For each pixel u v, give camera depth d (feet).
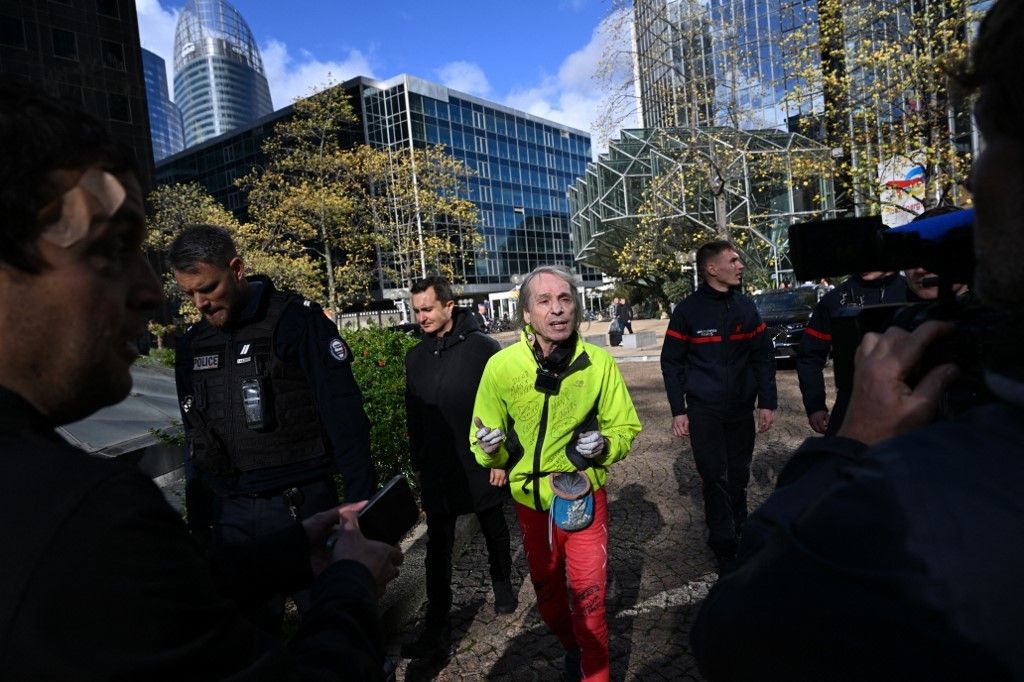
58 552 1.80
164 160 216.33
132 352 2.37
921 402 2.15
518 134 231.50
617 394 8.02
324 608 2.92
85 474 1.98
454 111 204.74
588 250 115.85
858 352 2.49
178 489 15.43
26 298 2.04
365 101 187.83
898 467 1.70
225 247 7.20
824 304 11.24
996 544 1.47
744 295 11.90
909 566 1.55
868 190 48.88
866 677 1.57
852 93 47.50
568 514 7.37
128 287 2.30
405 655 9.39
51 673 1.73
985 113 1.70
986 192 1.69
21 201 1.95
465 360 9.68
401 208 98.27
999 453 1.59
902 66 42.75
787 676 1.75
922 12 41.88
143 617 1.88
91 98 117.80
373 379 15.98
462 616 10.73
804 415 23.67
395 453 15.28
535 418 7.93
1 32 107.76
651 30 49.14
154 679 1.88
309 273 88.94
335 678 2.50
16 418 2.03
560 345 7.92
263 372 7.21
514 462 8.27
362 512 3.69
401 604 10.43
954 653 1.44
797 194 75.77
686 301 11.99
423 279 9.87
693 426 11.74
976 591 1.45
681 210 62.08
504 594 10.60
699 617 2.21
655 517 14.56
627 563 12.14
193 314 81.71
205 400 7.33
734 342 11.57
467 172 102.99
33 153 1.95
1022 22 1.56
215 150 201.77
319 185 93.04
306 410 7.39
